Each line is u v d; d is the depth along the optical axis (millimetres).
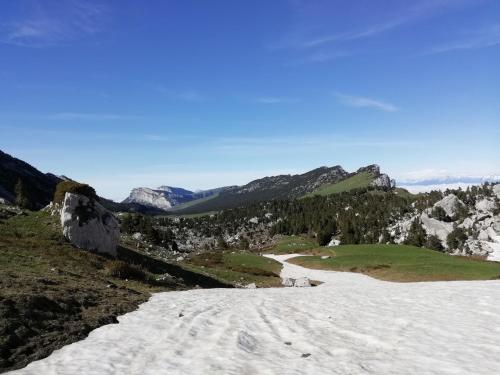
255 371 12562
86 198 43531
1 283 21312
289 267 91312
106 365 13078
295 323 19922
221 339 16406
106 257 41625
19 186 98562
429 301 25391
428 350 14398
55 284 24781
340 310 23688
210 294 33656
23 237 38875
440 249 177000
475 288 30828
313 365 13086
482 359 13156
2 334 14906
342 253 111875
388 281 68750
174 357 13977
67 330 17281
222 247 195625
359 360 13570
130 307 24016
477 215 193750
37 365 13078
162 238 120188
